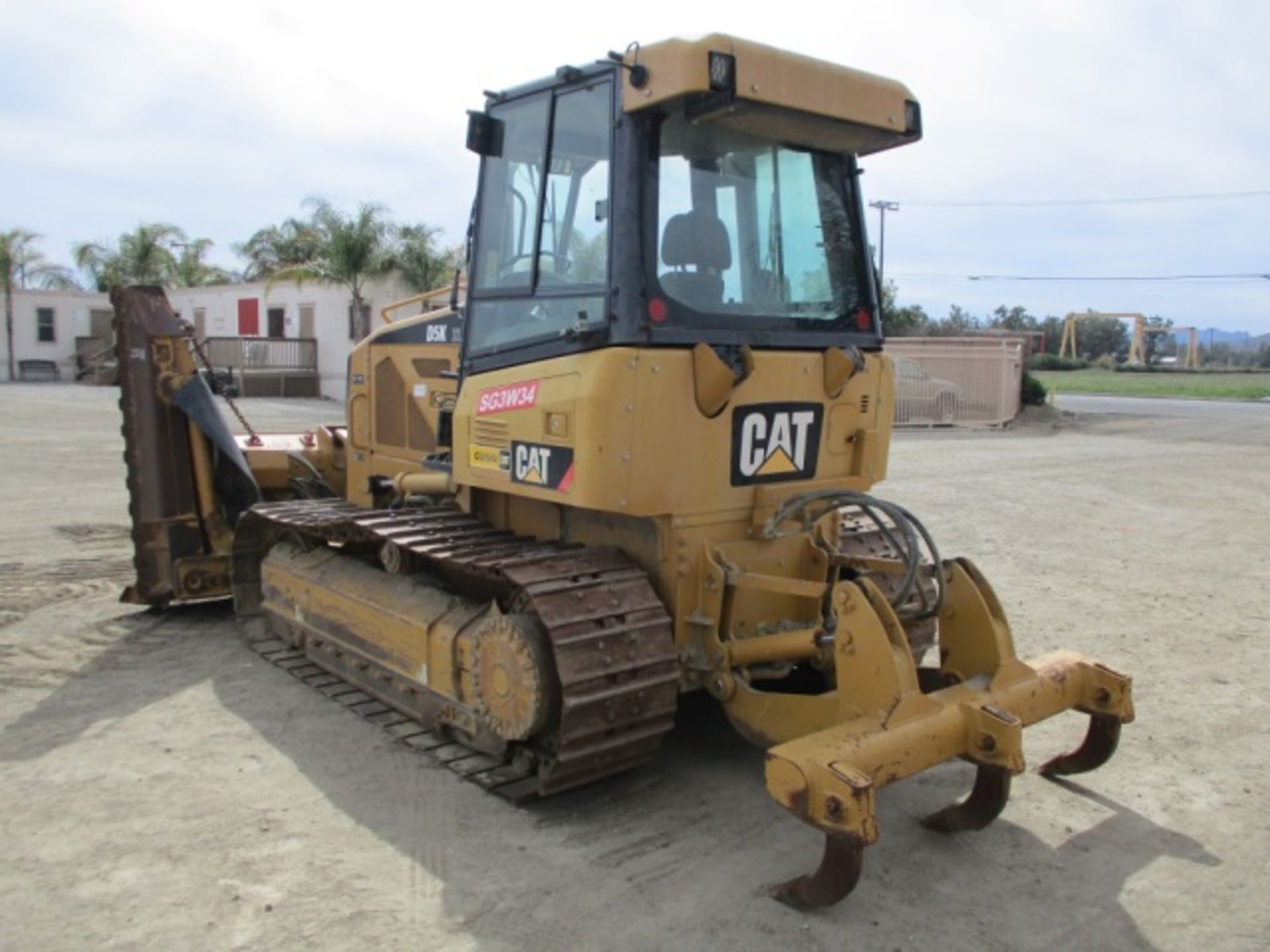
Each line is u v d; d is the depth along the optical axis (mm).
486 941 3512
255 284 35500
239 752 5027
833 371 4809
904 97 4656
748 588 4668
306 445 8133
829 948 3516
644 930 3600
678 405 4312
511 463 4680
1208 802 4672
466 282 5477
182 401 7016
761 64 4117
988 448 20125
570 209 4465
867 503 4477
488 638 4523
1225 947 3574
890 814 4516
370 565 5914
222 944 3463
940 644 4453
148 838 4168
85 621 7129
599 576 4375
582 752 4160
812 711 4238
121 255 42125
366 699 5652
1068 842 4289
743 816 4445
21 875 3871
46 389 33594
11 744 5082
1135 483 15016
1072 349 81188
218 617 7281
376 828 4281
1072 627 7402
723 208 4504
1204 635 7246
